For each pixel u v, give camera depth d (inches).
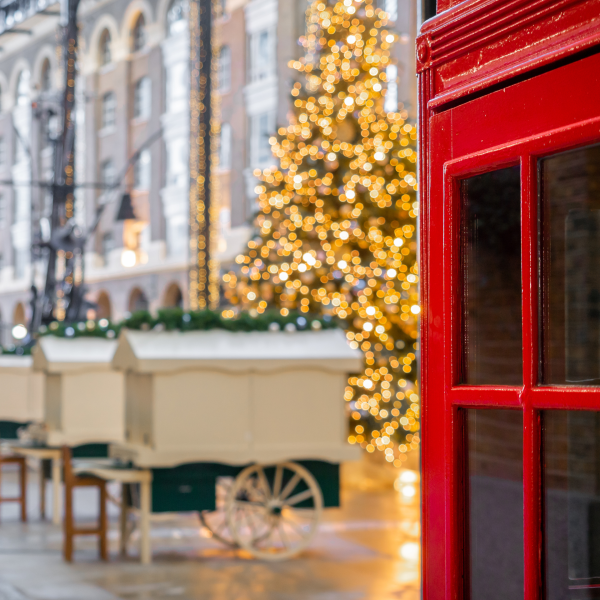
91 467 319.6
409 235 465.7
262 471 323.9
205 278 642.2
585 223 60.9
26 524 401.7
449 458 69.6
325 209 479.8
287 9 919.0
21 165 1489.9
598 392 58.1
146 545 312.8
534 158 62.9
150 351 311.0
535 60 62.9
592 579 62.7
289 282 482.0
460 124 70.2
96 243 1262.3
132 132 1222.3
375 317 468.4
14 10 1486.2
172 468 315.9
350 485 510.6
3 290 1537.9
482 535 67.6
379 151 469.4
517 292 65.0
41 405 525.0
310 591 267.0
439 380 71.7
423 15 78.8
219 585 276.2
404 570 297.7
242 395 318.0
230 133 1018.7
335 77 491.5
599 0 58.6
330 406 326.0
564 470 62.4
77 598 257.4
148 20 1187.3
